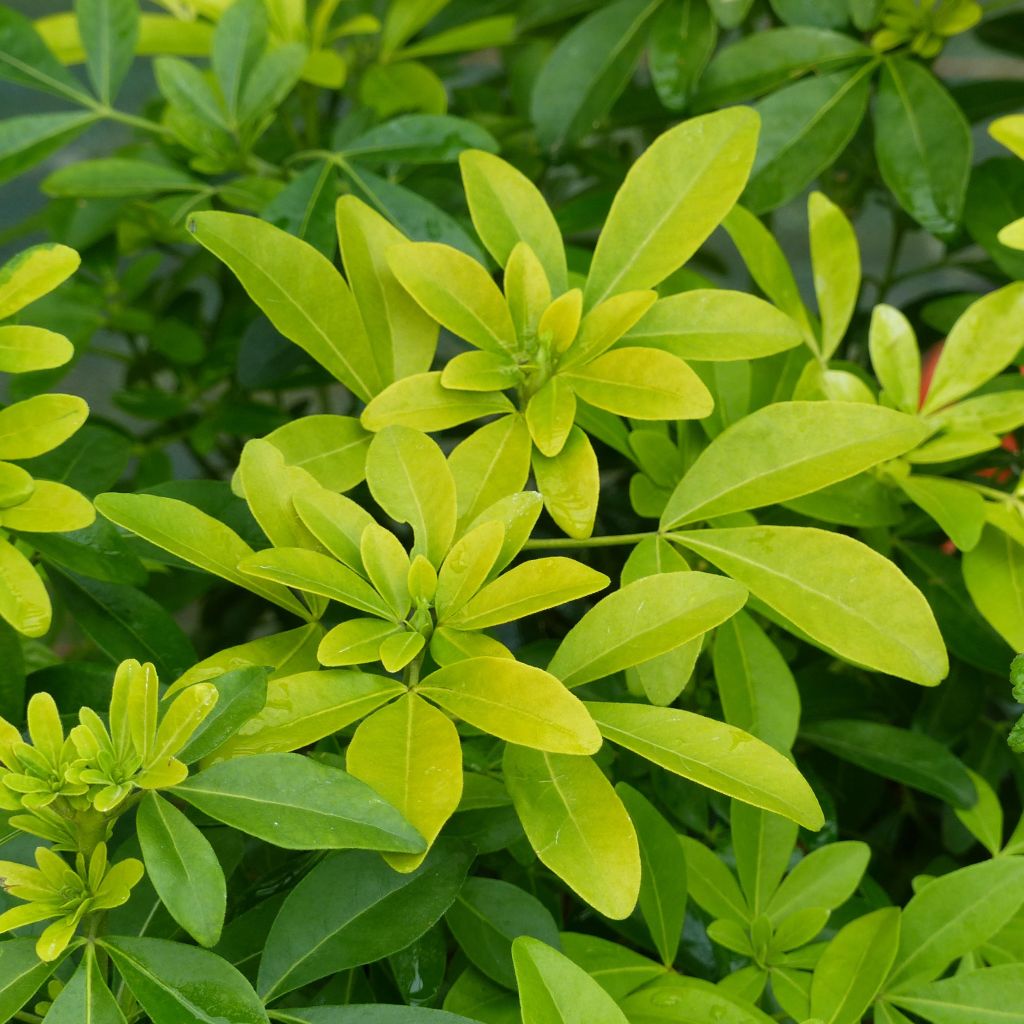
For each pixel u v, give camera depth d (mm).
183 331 982
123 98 1441
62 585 747
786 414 705
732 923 724
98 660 950
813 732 801
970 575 748
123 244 1096
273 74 867
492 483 704
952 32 857
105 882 649
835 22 874
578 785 661
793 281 786
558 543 705
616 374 708
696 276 792
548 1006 645
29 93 1421
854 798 867
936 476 807
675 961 744
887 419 699
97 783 641
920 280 1407
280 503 685
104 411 1435
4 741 644
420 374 715
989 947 730
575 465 705
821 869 734
